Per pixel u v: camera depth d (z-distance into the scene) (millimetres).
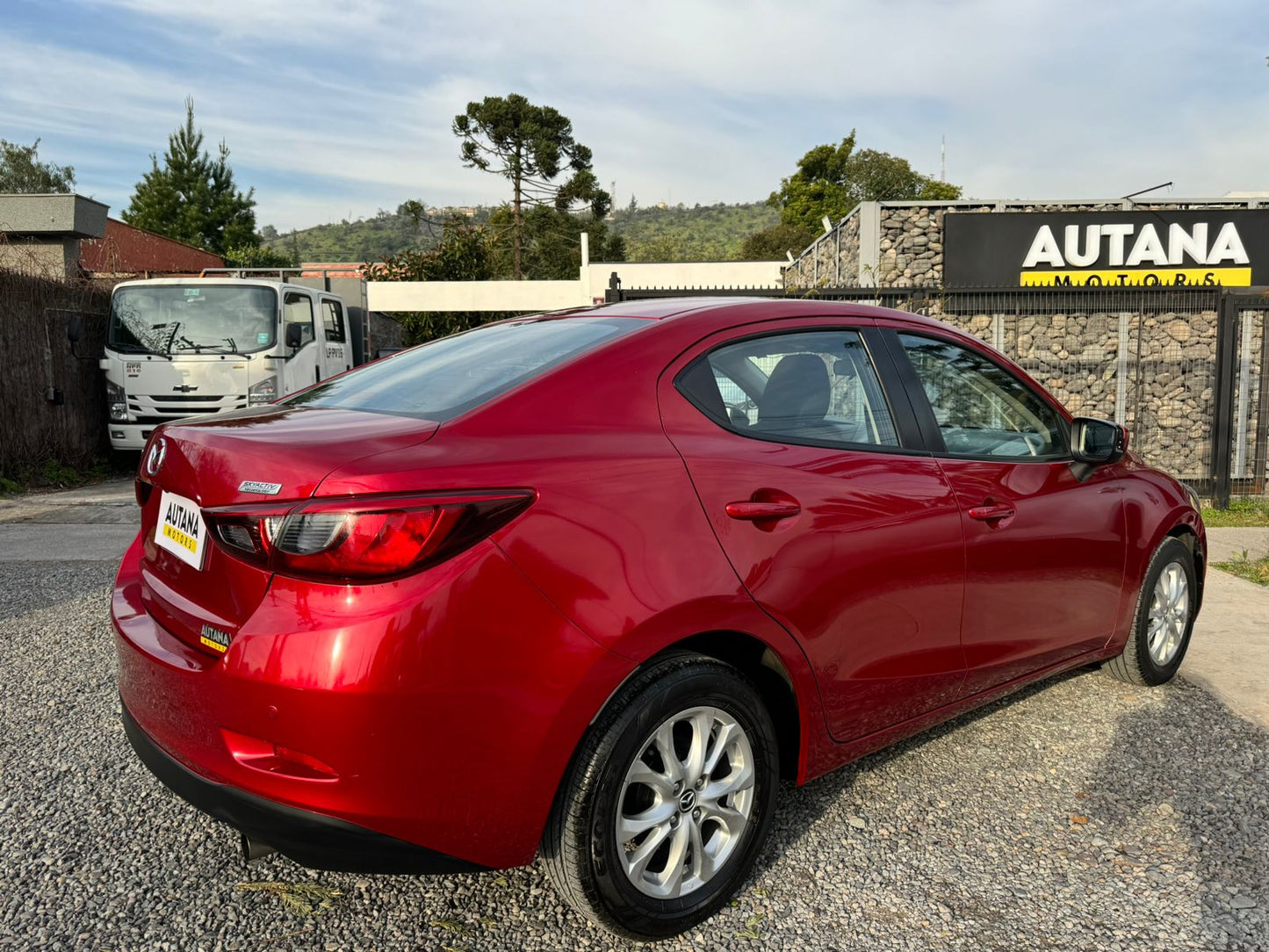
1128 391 11383
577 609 1967
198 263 31719
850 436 2684
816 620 2408
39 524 7930
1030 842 2709
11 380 10680
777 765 2426
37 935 2230
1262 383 10023
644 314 2668
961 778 3121
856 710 2602
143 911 2338
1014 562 3018
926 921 2324
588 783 2012
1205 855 2637
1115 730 3527
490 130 43031
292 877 2502
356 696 1762
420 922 2311
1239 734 3488
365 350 14781
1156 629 3889
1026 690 3961
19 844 2646
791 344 2695
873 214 12617
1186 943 2234
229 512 1929
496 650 1877
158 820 2795
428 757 1829
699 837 2256
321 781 1807
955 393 3088
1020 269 12398
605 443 2174
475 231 39562
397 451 1925
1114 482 3539
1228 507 9242
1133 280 12305
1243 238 12180
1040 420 3432
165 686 2021
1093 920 2332
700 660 2207
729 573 2209
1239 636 4742
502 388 2260
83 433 12078
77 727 3471
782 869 2559
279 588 1857
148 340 11195
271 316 11359
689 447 2295
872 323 2963
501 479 1953
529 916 2348
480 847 1934
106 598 5344
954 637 2844
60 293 11617
